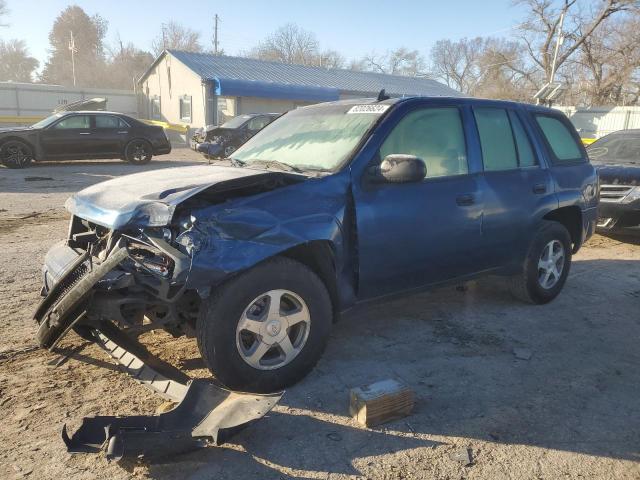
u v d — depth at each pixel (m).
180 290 2.82
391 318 4.69
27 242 6.86
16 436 2.83
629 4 37.28
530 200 4.66
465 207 4.10
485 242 4.33
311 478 2.59
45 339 3.14
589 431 3.06
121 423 2.56
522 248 4.73
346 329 4.42
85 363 3.65
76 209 3.38
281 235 3.11
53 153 15.55
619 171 7.78
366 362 3.81
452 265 4.16
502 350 4.10
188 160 19.02
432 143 4.04
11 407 3.09
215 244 2.88
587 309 5.07
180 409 2.75
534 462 2.77
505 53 48.56
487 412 3.21
